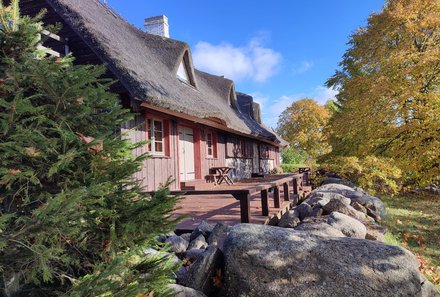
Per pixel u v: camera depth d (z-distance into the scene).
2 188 1.72
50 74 1.80
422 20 11.60
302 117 40.94
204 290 2.80
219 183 12.10
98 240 1.89
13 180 1.62
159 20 15.48
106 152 1.95
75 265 1.85
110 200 1.93
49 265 1.67
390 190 13.16
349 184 12.06
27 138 1.62
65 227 1.52
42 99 1.87
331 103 41.25
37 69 1.70
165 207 1.95
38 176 1.76
